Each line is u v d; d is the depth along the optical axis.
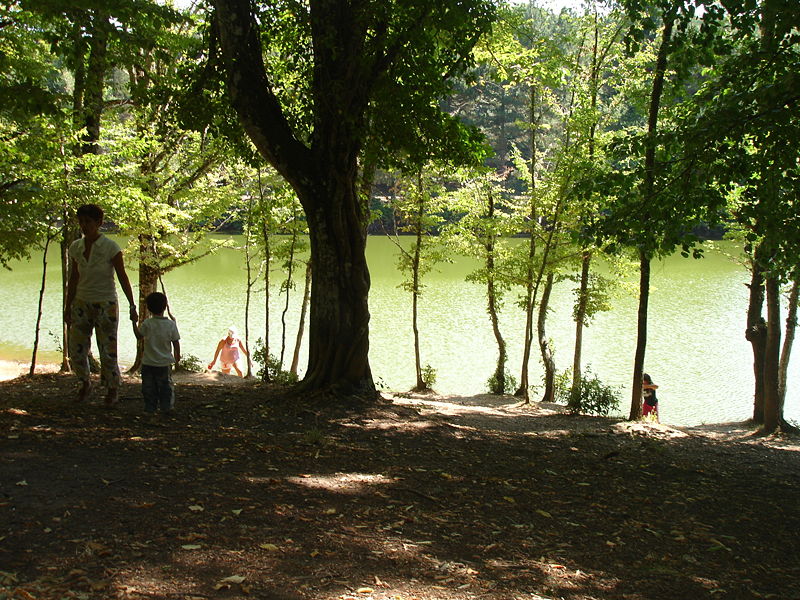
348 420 7.93
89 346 7.24
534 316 29.16
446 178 18.34
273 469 5.44
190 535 3.84
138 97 10.37
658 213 7.89
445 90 9.70
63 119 11.09
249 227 16.98
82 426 6.09
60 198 11.37
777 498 6.48
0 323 26.02
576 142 15.37
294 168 8.70
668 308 30.56
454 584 3.63
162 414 7.06
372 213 15.23
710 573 4.38
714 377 19.75
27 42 11.59
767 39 7.46
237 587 3.27
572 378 18.41
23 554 3.37
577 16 16.95
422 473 5.93
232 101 8.57
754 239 8.02
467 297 33.75
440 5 8.52
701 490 6.48
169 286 36.72
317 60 8.70
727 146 7.61
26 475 4.53
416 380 19.62
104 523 3.88
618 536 4.87
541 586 3.79
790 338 14.02
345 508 4.67
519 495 5.60
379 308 30.67
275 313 29.20
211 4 8.88
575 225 16.00
